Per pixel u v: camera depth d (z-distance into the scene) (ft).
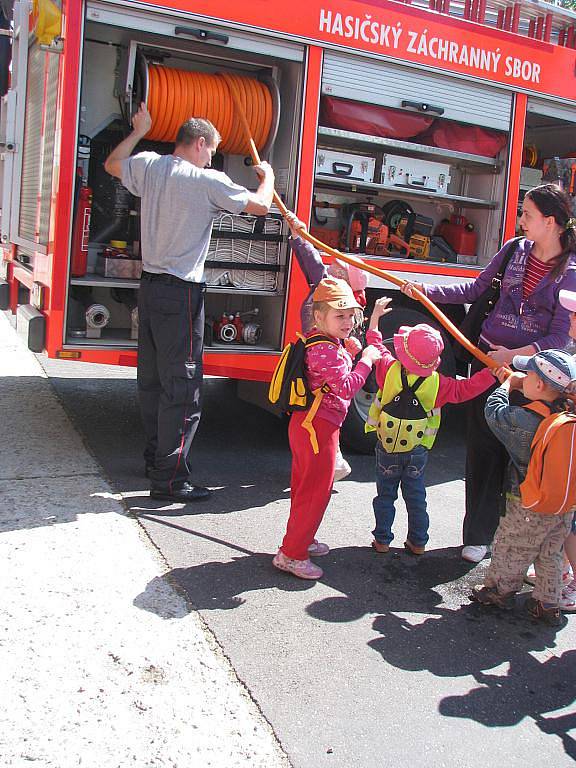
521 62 18.19
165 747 7.54
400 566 12.38
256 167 14.16
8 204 18.37
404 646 9.95
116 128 16.42
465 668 9.61
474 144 18.31
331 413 11.19
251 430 19.33
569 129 21.50
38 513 12.45
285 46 15.37
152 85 15.02
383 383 12.19
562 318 11.44
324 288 11.07
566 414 9.78
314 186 16.85
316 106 15.88
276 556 11.57
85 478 14.30
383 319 17.63
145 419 14.44
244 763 7.45
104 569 10.87
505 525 10.91
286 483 15.47
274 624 10.07
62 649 8.89
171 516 13.12
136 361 14.99
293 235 15.66
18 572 10.50
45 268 14.80
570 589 11.55
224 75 16.10
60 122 13.78
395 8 16.31
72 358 14.46
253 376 16.26
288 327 16.17
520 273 11.80
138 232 16.42
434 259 19.70
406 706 8.68
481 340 12.39
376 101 16.53
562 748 8.26
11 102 17.54
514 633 10.62
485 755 8.00
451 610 11.08
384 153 17.80
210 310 17.53
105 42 15.84
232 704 8.32
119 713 7.96
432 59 16.93
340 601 10.94
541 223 11.32
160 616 9.84
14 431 16.67
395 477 12.47
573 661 10.03
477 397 12.31
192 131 13.20
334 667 9.27
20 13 16.93
